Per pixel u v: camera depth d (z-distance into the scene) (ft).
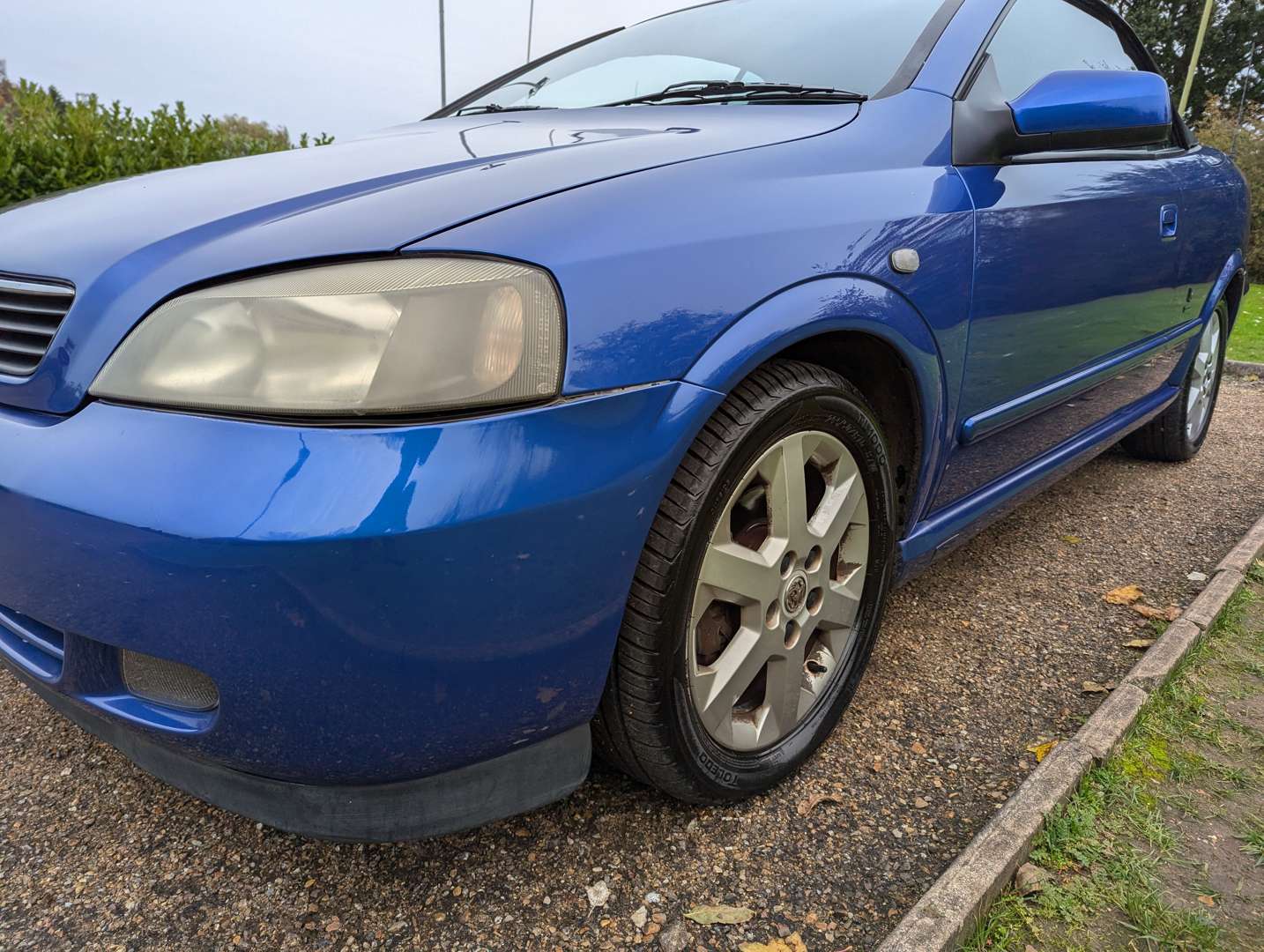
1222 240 9.96
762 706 4.89
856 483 5.05
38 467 3.43
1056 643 6.79
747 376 4.19
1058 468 7.84
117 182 5.37
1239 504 10.21
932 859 4.50
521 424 3.32
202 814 4.80
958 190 5.42
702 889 4.27
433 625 3.28
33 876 4.33
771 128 5.25
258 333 3.35
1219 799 4.88
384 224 3.63
